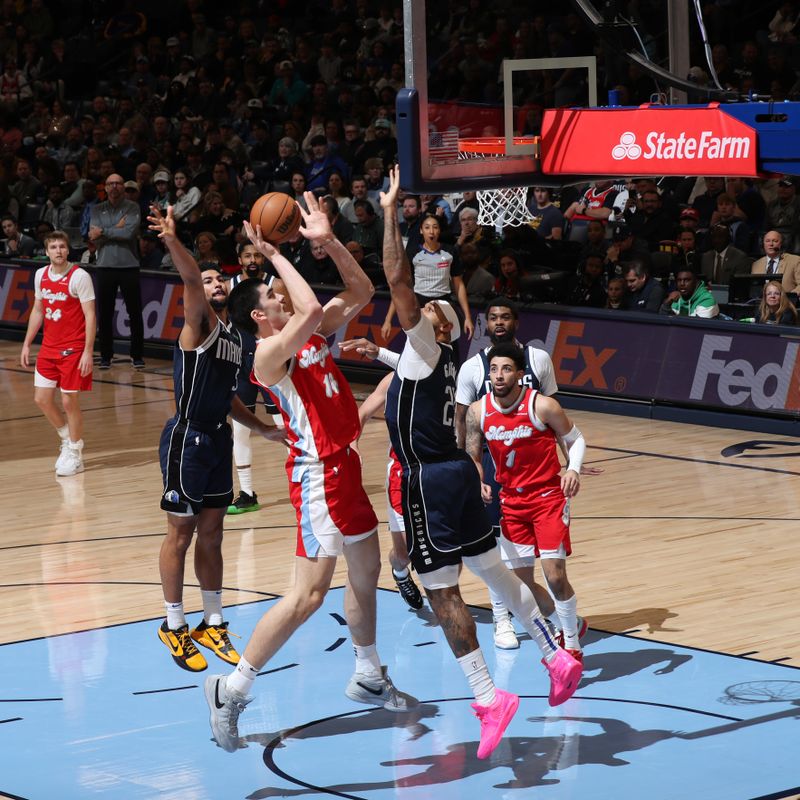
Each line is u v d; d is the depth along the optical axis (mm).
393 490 8039
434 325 7051
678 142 6855
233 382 7562
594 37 14180
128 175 22328
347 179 20344
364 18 24781
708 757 6207
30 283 20828
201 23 26891
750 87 17375
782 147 6551
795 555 9539
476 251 16031
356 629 6645
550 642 6457
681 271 14836
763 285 14828
